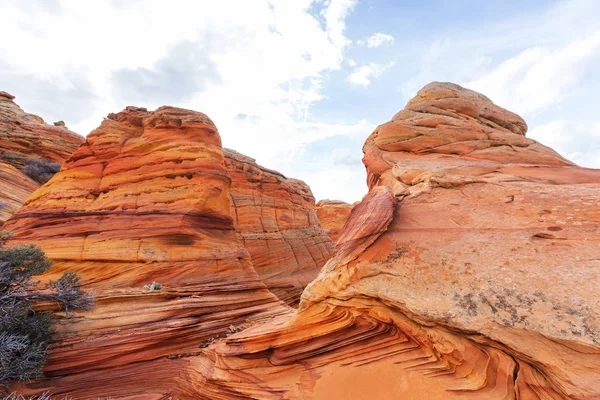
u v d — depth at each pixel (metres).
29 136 28.81
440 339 5.34
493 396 4.55
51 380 7.52
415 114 13.93
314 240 30.14
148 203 13.30
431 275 5.73
